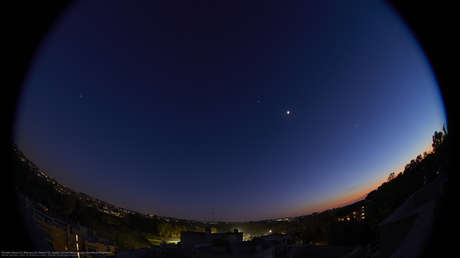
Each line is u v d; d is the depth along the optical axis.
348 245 42.03
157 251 33.94
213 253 28.05
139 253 32.03
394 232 14.91
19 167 41.09
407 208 14.80
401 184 38.62
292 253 39.44
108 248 36.41
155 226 85.69
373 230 37.81
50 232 28.14
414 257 9.33
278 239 46.28
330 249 38.66
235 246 30.61
